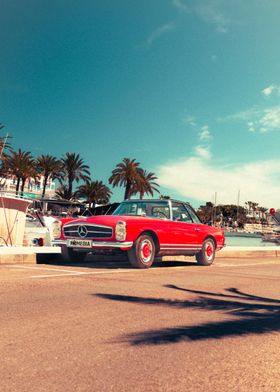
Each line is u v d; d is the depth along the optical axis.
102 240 8.29
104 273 7.36
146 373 2.32
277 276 8.18
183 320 3.69
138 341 2.95
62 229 9.01
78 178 60.34
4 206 13.57
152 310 4.11
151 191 59.97
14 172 57.91
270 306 4.65
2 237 13.44
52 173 61.31
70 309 4.04
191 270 8.81
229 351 2.80
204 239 10.36
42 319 3.57
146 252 8.58
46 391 2.02
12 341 2.87
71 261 9.76
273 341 3.10
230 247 16.58
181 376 2.29
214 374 2.34
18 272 7.15
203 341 3.02
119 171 58.16
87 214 16.50
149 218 8.80
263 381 2.26
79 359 2.52
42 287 5.41
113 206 14.51
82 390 2.05
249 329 3.45
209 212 106.19
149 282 6.29
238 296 5.30
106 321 3.56
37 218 15.52
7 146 52.25
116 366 2.41
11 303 4.27
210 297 5.09
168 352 2.72
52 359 2.50
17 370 2.30
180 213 9.74
